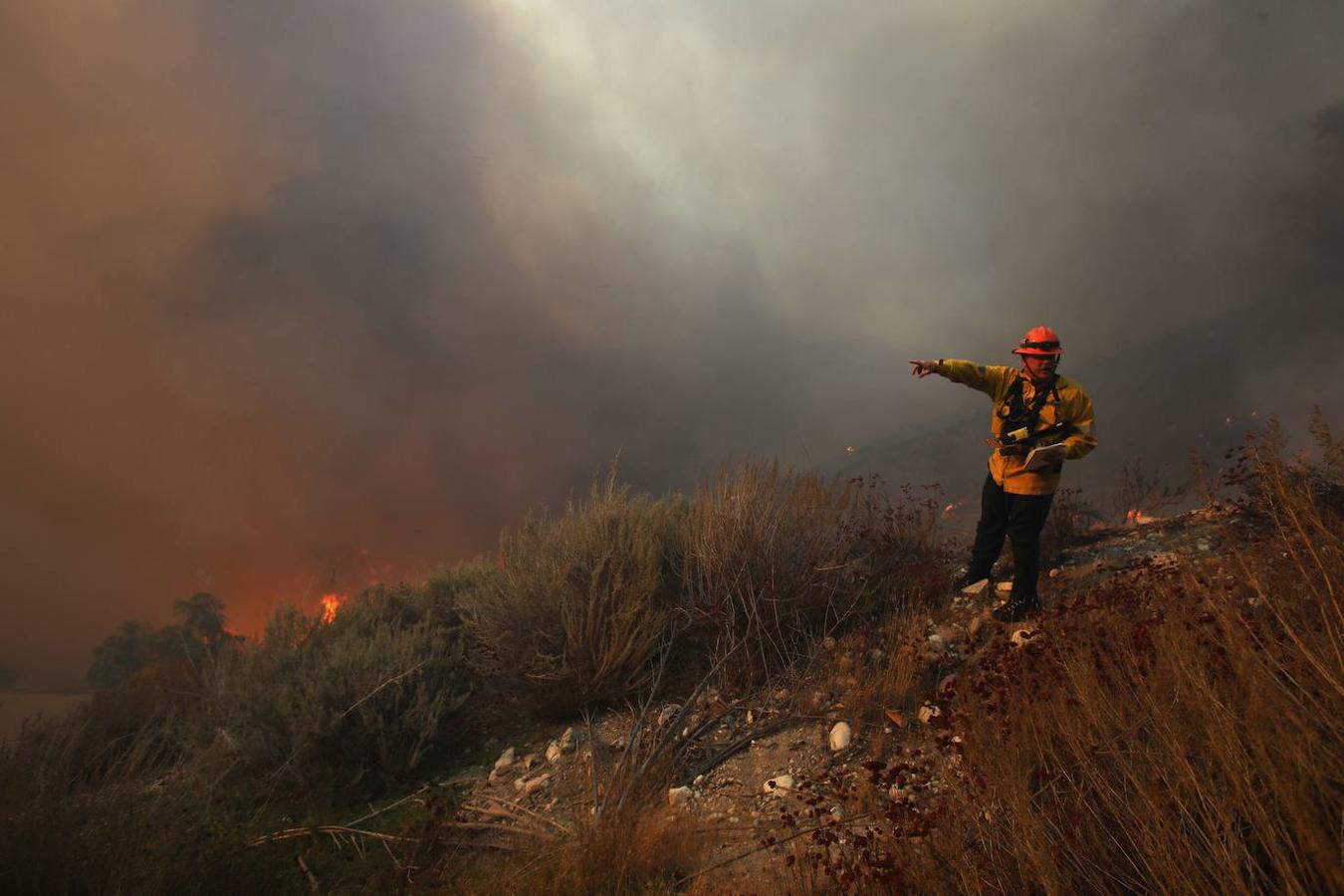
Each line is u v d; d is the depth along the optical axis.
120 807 3.36
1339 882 1.45
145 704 5.71
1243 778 1.86
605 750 4.09
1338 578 2.23
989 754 2.45
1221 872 1.78
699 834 3.16
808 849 2.79
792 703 4.02
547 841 3.33
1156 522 5.14
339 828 3.80
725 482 5.16
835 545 4.98
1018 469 4.25
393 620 5.87
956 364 4.51
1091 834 2.11
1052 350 4.17
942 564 5.07
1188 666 2.17
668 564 5.35
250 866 3.44
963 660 4.03
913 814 2.48
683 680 4.58
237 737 4.65
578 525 5.29
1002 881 2.13
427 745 4.48
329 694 4.53
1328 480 3.05
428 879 3.27
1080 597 3.48
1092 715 2.29
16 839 3.03
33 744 3.60
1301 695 1.94
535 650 4.68
